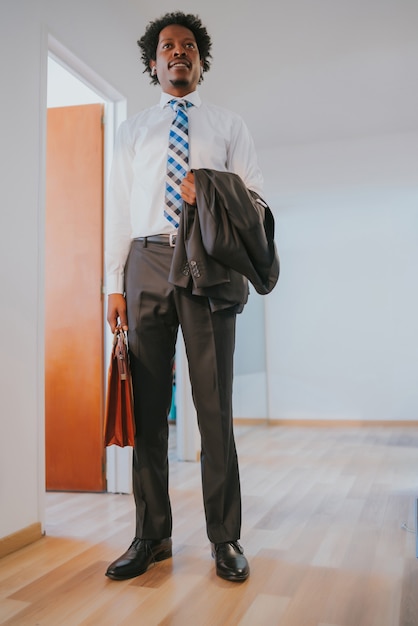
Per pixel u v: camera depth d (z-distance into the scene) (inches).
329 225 227.8
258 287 59.0
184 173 62.2
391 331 221.6
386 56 132.9
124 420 62.1
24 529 75.1
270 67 137.3
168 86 66.1
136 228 64.1
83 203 110.1
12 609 53.6
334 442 175.2
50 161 112.3
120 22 109.8
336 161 185.0
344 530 78.8
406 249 221.0
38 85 84.0
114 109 111.7
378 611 51.9
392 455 148.2
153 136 64.2
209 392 60.8
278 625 49.2
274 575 61.2
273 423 231.1
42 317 82.5
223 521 61.6
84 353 108.3
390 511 89.4
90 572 63.4
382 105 159.5
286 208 212.2
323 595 55.7
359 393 223.5
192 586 58.1
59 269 110.1
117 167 67.1
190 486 111.5
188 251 57.4
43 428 81.3
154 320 62.4
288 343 231.9
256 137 181.8
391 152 180.5
